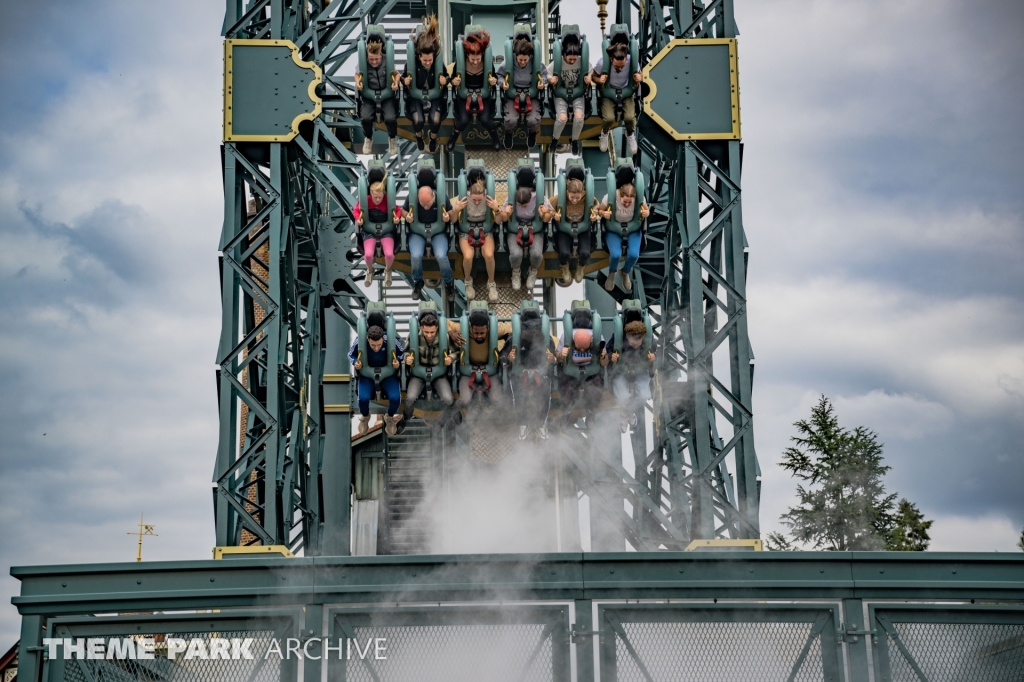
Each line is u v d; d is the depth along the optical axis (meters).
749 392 26.25
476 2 28.75
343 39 28.88
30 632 20.56
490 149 28.34
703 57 27.91
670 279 28.58
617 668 20.42
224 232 26.27
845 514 43.44
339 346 32.66
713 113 27.69
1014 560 21.28
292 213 27.80
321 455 29.25
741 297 26.67
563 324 25.11
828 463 44.91
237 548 23.78
